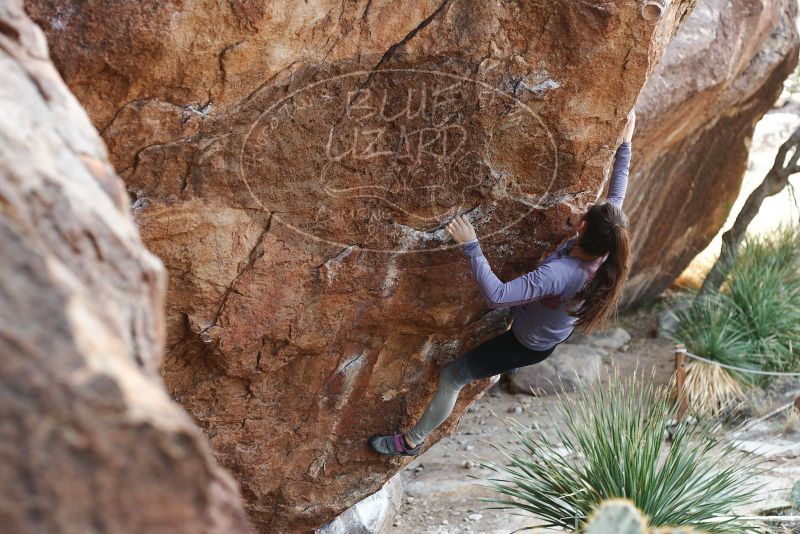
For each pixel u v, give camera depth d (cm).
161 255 286
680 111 647
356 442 393
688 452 421
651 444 400
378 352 365
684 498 396
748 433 596
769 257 770
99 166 141
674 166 730
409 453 393
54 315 105
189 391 336
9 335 100
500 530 487
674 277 852
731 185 823
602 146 319
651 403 506
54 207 121
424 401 393
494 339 364
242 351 321
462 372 370
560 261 324
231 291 304
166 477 103
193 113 264
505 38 290
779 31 736
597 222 314
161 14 242
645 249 775
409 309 348
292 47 265
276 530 404
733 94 711
